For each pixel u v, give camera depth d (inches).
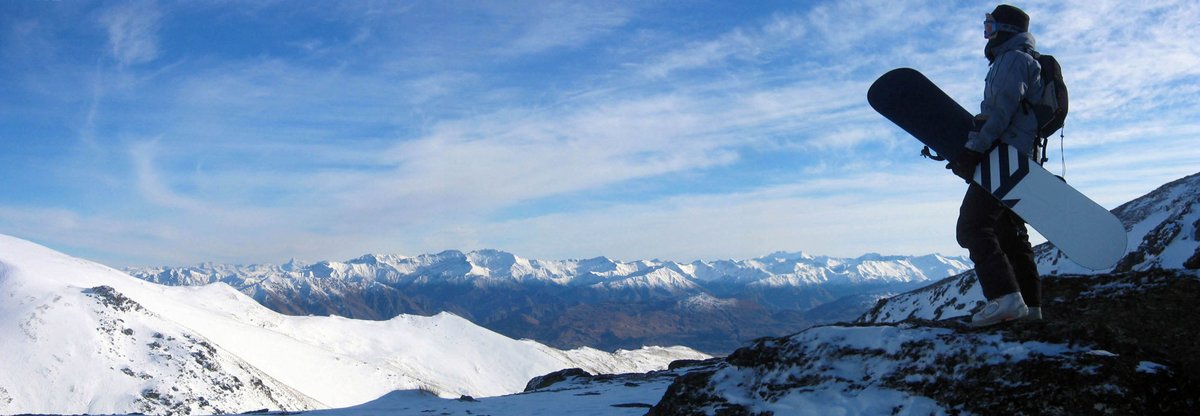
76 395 6299.2
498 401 564.4
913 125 221.3
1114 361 189.8
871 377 221.1
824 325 246.2
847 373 226.2
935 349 215.3
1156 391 183.9
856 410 212.5
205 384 6884.8
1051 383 190.2
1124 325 231.9
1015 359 199.9
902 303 2251.5
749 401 237.8
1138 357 197.5
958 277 2023.9
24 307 7475.4
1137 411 180.5
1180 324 223.9
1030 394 191.0
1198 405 184.1
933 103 219.3
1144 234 1761.8
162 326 7815.0
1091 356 192.5
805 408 221.1
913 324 233.5
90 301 7839.6
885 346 226.2
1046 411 186.7
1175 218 1539.1
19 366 6530.5
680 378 263.9
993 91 200.8
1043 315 252.2
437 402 564.7
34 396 6190.9
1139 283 252.7
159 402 6318.9
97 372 6658.5
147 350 7209.6
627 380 845.2
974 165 206.7
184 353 7313.0
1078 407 184.1
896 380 215.6
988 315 211.2
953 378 206.4
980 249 213.0
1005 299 207.6
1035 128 201.6
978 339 210.7
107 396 6333.7
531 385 1048.8
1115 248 178.1
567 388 762.8
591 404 511.8
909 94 223.9
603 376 962.1
